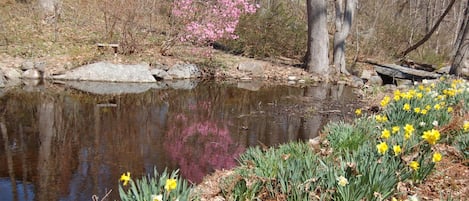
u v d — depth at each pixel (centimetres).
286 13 1567
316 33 1266
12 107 757
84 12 1531
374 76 1286
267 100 920
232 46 1464
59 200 383
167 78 1129
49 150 530
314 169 330
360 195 288
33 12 1437
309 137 634
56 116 707
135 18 1234
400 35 1855
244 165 411
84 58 1136
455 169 390
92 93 914
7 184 417
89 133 615
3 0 1462
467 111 571
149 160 504
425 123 479
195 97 927
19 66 1038
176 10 1261
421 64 1842
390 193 307
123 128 649
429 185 355
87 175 447
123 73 1074
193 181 436
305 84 1171
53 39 1257
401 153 358
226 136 625
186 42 1298
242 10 1377
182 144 576
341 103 905
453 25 2600
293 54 1555
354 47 1719
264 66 1318
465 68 1325
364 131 473
